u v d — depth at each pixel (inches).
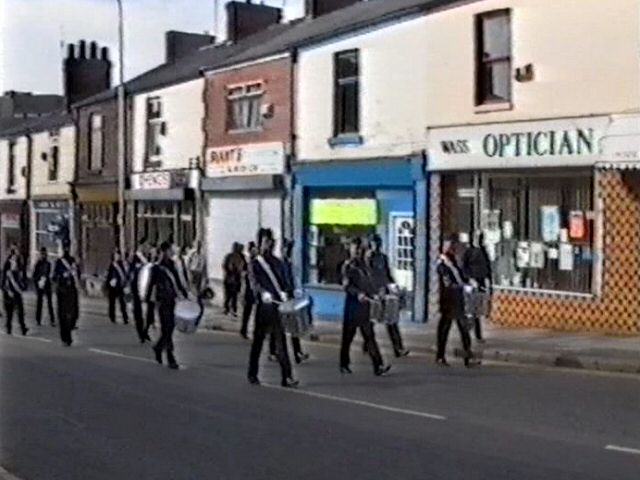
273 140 1152.2
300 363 685.9
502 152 850.1
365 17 1021.2
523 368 647.1
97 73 1847.9
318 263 1080.8
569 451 382.0
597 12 775.7
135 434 437.4
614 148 762.8
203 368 670.5
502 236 862.5
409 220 957.2
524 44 834.8
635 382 571.2
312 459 382.0
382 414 474.9
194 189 1320.1
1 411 499.5
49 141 1831.9
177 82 1365.7
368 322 623.8
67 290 842.8
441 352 673.0
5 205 2030.0
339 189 1050.1
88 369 668.1
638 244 762.2
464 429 431.5
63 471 369.7
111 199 1562.5
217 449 403.5
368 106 1001.5
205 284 1229.7
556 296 812.0
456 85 896.9
